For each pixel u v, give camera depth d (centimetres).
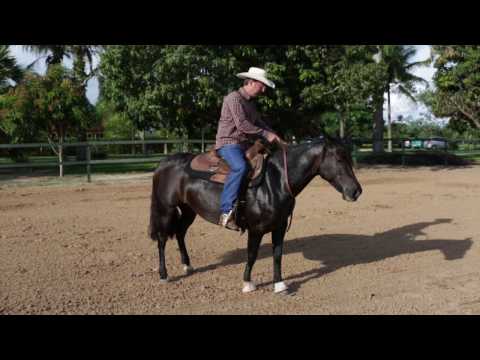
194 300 527
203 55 1659
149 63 1706
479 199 1254
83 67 2545
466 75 2572
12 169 2241
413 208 1120
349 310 500
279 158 541
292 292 554
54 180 1664
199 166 571
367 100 1997
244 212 539
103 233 849
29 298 521
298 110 2062
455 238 826
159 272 590
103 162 1650
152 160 1767
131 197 1263
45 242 777
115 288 560
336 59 2023
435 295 547
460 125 3241
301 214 1043
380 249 755
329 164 526
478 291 562
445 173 1977
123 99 1861
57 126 2003
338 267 658
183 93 1678
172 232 604
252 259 554
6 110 1927
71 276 601
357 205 1158
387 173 1978
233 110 520
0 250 723
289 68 1920
